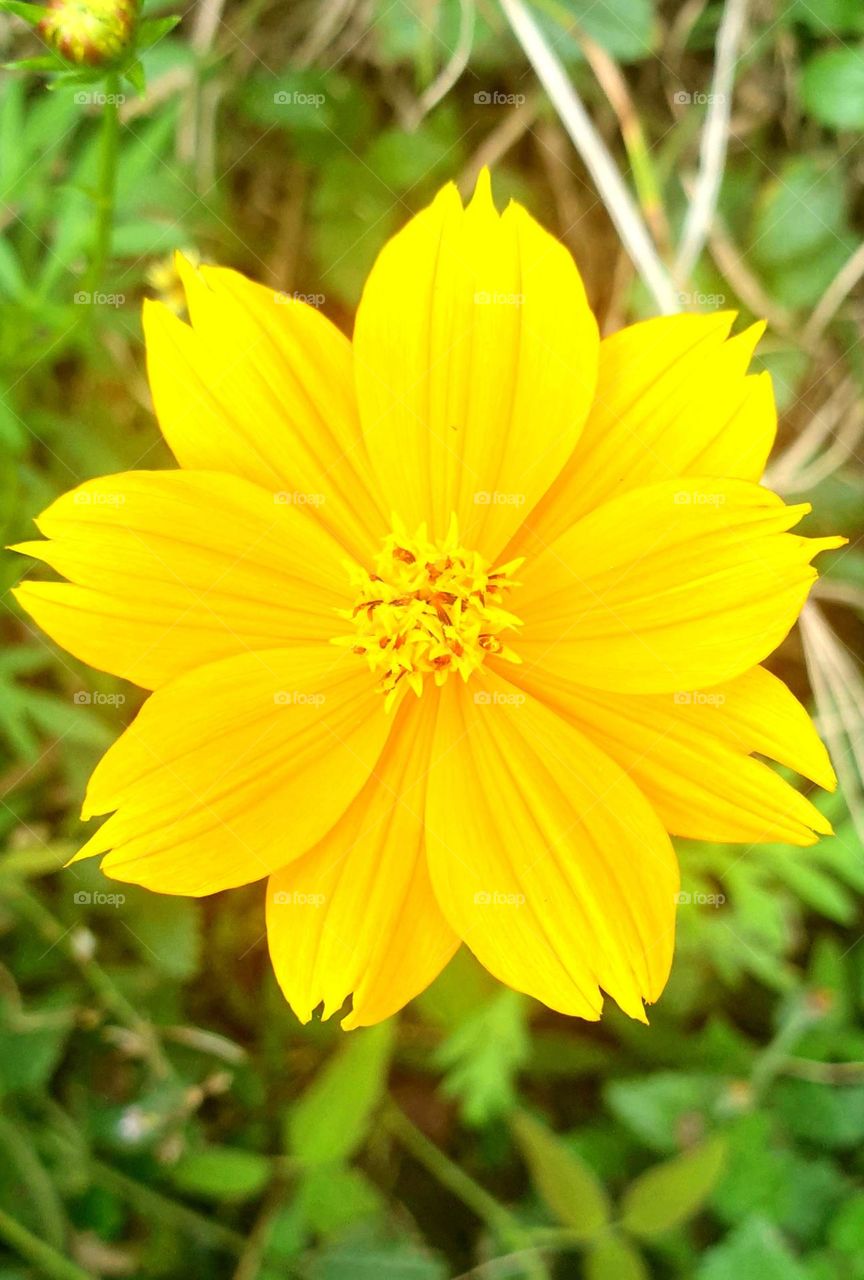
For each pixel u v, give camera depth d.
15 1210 0.21
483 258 0.18
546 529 0.18
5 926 0.22
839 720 0.22
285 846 0.17
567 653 0.18
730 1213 0.20
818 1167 0.21
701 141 0.23
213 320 0.18
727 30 0.22
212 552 0.17
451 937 0.17
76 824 0.21
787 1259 0.20
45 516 0.17
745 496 0.17
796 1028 0.21
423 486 0.18
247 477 0.18
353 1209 0.20
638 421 0.18
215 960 0.22
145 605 0.17
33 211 0.22
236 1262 0.21
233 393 0.18
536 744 0.18
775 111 0.23
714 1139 0.20
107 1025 0.22
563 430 0.18
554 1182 0.20
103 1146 0.21
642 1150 0.22
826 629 0.23
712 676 0.17
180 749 0.17
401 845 0.18
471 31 0.22
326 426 0.18
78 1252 0.21
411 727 0.18
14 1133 0.21
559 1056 0.22
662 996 0.22
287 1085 0.22
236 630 0.18
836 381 0.23
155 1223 0.21
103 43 0.18
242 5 0.23
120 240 0.21
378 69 0.23
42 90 0.23
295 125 0.23
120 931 0.22
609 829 0.17
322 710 0.18
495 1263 0.21
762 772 0.18
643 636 0.18
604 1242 0.20
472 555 0.18
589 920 0.17
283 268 0.23
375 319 0.18
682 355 0.18
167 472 0.17
